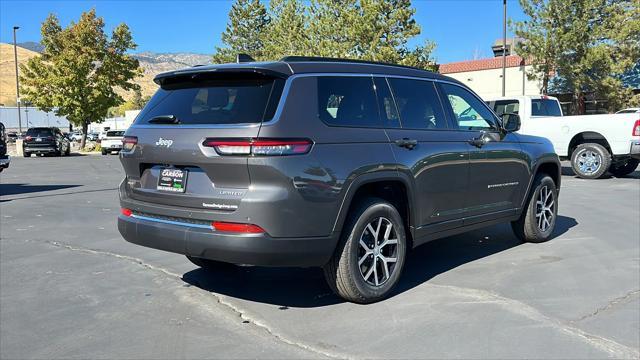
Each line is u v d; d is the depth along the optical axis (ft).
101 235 24.43
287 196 12.75
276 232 12.75
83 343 12.44
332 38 110.52
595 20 96.22
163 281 17.13
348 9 105.70
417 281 16.83
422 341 12.28
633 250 20.33
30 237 24.08
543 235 21.65
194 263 17.98
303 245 13.09
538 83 110.42
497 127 19.54
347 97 14.70
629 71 104.12
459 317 13.70
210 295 15.71
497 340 12.28
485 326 13.10
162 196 14.21
